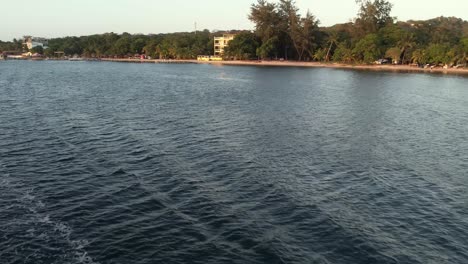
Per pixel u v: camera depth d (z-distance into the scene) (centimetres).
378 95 9444
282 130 5366
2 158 3850
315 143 4681
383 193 3159
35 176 3391
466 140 5012
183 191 3111
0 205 2803
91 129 5184
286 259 2208
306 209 2819
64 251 2250
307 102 8169
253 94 9512
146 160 3872
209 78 14300
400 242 2417
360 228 2566
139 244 2339
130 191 3097
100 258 2197
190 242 2366
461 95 9619
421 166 3878
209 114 6550
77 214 2695
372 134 5238
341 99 8688
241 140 4753
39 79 13338
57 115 6175
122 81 12925
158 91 10025
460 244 2417
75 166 3662
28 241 2339
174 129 5291
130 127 5359
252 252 2270
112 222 2592
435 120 6375
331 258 2231
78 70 18962
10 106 7012
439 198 3091
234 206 2850
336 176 3534
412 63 19125
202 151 4225
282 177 3472
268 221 2631
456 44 18638
